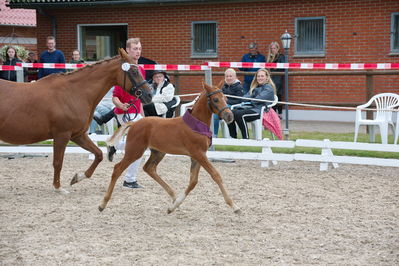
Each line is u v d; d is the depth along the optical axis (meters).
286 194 8.98
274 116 12.01
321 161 11.09
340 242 6.55
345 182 9.88
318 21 17.86
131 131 7.80
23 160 12.28
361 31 17.31
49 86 8.73
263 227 7.16
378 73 14.72
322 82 17.92
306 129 15.86
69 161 12.09
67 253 6.19
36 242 6.57
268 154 11.40
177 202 7.76
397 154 12.01
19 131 8.56
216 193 9.05
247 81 17.67
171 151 7.61
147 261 5.92
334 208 8.09
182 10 19.16
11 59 15.66
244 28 18.53
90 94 8.81
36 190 9.34
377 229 7.05
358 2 17.25
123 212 7.93
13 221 7.46
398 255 6.10
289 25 18.03
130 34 19.92
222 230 7.05
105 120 11.97
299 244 6.48
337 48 17.67
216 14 18.81
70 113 8.69
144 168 8.11
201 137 7.44
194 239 6.67
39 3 19.66
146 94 8.61
